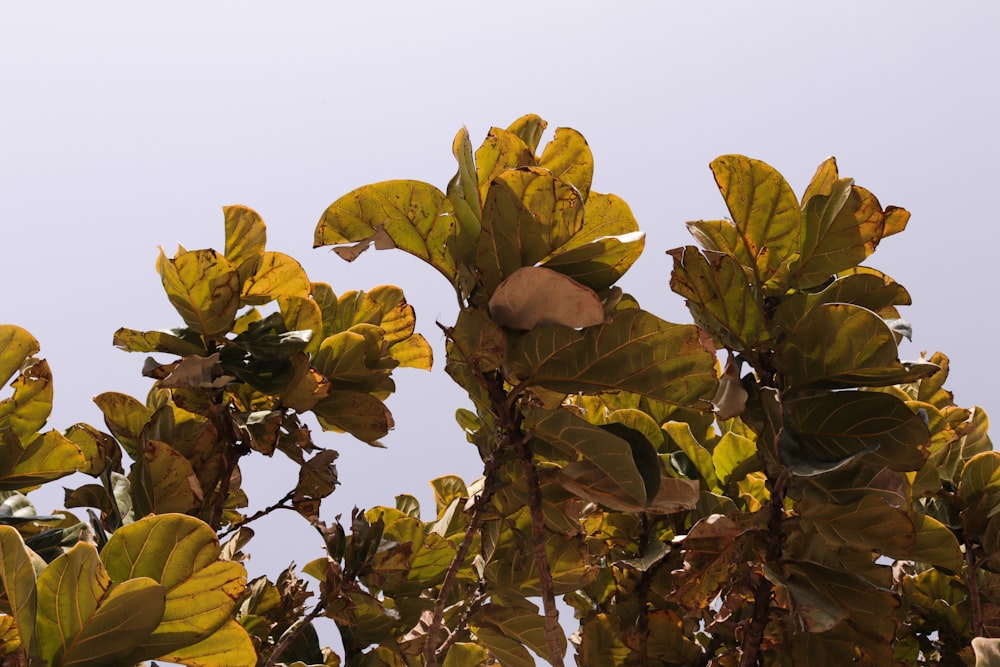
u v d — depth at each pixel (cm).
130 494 460
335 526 468
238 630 411
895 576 516
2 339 441
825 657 459
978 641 424
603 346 431
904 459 444
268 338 464
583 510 484
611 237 430
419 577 484
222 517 487
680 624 488
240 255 468
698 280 452
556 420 433
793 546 455
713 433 509
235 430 466
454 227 438
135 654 407
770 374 456
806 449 450
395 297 499
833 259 461
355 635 478
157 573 407
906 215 461
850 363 446
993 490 497
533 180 427
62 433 461
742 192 461
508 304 430
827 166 466
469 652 495
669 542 484
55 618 403
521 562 466
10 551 399
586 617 513
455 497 501
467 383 452
